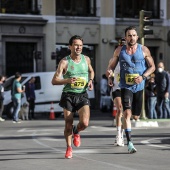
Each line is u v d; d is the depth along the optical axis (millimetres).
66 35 66938
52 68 65625
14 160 21797
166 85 43656
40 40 65125
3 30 62969
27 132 36188
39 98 55312
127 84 22688
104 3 68625
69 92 21219
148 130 36312
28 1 64562
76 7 67750
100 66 68375
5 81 55156
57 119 52750
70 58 21391
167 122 40031
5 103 53688
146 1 71375
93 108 65812
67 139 21984
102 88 62344
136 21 70312
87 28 68000
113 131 35938
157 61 71750
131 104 22984
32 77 52688
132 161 21234
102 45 68500
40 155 23266
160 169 19281
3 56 63188
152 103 44562
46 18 65250
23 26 63969
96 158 22125
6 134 34688
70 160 21562
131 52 22625
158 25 71812
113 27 68938
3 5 63156
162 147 25984
